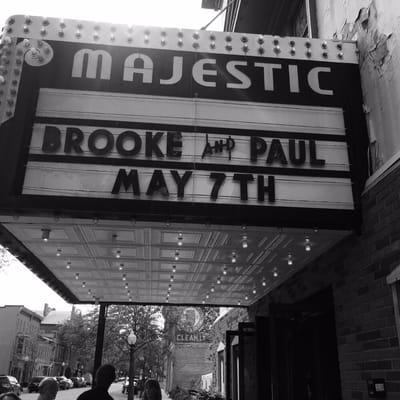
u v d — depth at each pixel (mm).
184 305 16203
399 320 6254
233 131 7066
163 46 7516
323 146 7172
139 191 6566
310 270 10016
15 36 7297
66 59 7238
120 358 33219
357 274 7531
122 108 7016
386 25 7051
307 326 10594
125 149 6777
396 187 6340
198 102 7184
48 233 7762
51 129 6773
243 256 9672
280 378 10297
